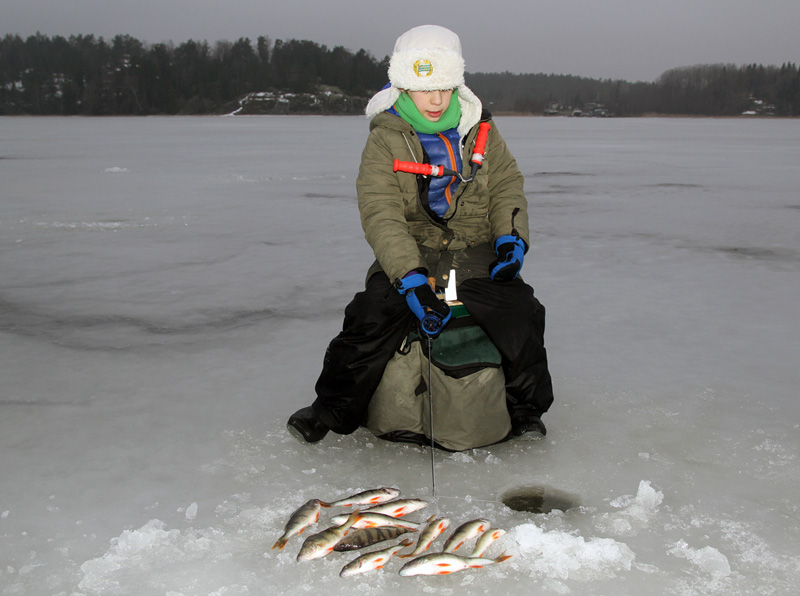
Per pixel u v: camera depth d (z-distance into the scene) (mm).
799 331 4395
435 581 2035
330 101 159750
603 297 5211
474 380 2701
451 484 2568
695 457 2766
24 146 28312
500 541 2182
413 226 2863
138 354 3986
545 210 10164
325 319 4664
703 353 3953
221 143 31516
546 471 2662
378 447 2854
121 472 2662
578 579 2041
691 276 5945
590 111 179625
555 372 3643
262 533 2264
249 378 3617
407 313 2668
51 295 5281
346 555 2160
